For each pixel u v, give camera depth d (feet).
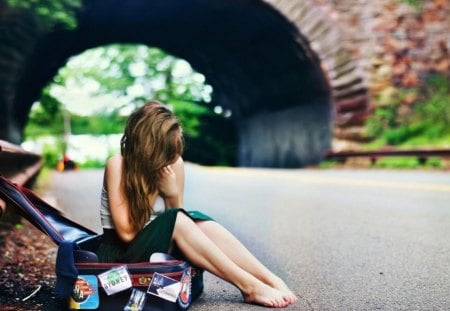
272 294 11.06
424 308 11.03
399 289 12.51
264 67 89.40
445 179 41.83
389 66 78.48
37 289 12.54
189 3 76.02
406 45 79.30
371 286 12.84
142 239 10.26
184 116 138.92
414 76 79.10
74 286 9.58
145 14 82.07
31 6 37.88
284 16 73.72
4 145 12.77
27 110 92.68
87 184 46.91
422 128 73.20
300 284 13.23
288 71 83.87
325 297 11.96
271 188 39.75
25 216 10.37
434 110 74.18
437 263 15.05
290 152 90.99
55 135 179.73
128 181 10.42
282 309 10.98
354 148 76.07
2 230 19.95
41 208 10.91
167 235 10.29
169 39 99.25
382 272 14.20
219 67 104.53
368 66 78.02
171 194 11.04
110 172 10.57
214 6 75.46
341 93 76.84
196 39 95.25
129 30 91.15
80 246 10.34
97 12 77.77
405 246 17.52
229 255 11.37
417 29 79.71
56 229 10.37
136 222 10.43
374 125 76.48
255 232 21.27
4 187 10.00
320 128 80.23
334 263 15.47
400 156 59.67
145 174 10.44
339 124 76.48
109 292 9.48
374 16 78.43
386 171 55.57
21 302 11.51
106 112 157.48
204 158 142.72
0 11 59.67
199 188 40.70
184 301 10.09
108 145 187.01
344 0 77.66
